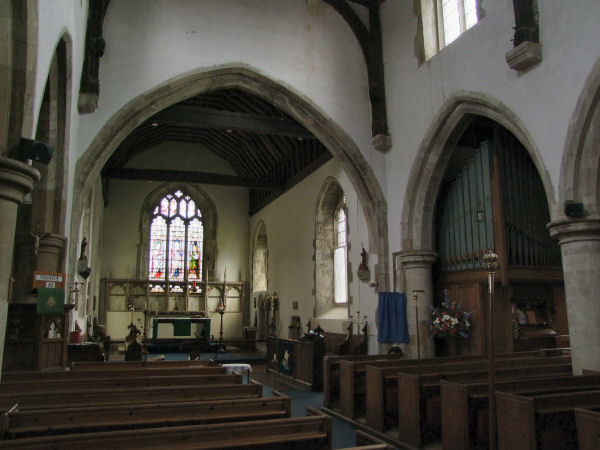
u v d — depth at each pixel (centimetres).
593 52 744
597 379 630
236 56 1205
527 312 1066
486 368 808
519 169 1049
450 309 1065
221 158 2423
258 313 2231
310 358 1124
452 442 583
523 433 482
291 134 1392
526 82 863
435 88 1105
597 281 736
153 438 340
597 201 749
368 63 1313
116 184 2275
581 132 752
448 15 1137
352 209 1462
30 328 726
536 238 1032
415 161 1162
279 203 2069
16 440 306
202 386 540
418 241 1163
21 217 878
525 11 848
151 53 1138
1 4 523
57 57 816
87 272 1263
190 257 2344
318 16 1316
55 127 888
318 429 397
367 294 1327
